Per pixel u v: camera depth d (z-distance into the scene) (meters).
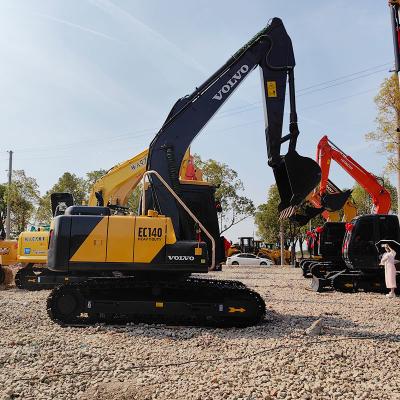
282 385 5.03
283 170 9.80
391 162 20.53
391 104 20.20
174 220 9.25
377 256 15.27
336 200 17.02
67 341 7.02
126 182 16.84
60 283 12.12
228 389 4.89
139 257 8.34
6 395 4.68
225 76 9.99
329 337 7.42
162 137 9.64
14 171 42.41
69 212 9.05
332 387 4.97
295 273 25.44
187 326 8.62
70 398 4.69
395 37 10.52
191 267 8.37
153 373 5.46
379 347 6.76
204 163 39.75
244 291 8.59
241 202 41.03
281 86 9.95
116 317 9.02
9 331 7.75
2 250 15.77
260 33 10.12
